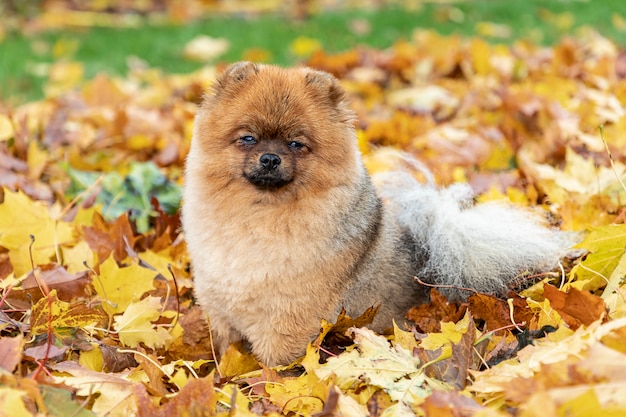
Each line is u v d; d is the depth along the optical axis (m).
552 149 1.64
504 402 1.10
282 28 3.12
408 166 1.56
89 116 1.93
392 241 1.34
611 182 1.45
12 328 1.22
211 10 3.67
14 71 2.62
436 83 2.17
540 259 1.34
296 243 1.24
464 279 1.34
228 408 1.16
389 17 3.18
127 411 1.13
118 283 1.32
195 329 1.31
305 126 1.25
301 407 1.16
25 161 1.72
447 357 1.17
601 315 1.17
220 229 1.26
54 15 3.47
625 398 1.04
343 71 2.30
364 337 1.21
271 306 1.26
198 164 1.27
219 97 1.28
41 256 1.38
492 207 1.39
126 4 3.73
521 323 1.24
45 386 1.10
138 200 1.55
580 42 2.49
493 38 2.77
